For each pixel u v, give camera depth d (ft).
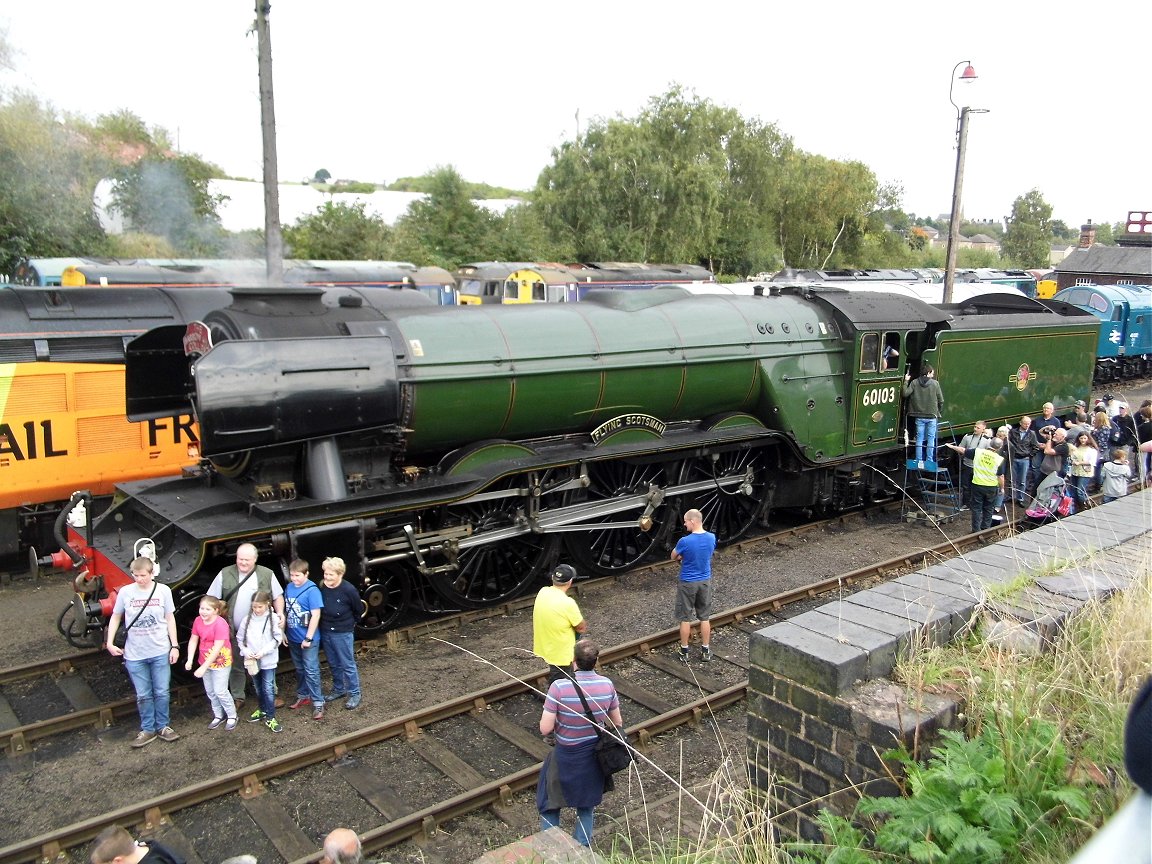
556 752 15.94
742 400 35.91
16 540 33.01
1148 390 81.35
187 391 27.07
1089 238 156.87
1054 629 13.66
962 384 44.19
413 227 134.31
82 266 53.93
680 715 21.93
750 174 158.20
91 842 17.16
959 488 42.37
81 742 21.07
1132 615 13.75
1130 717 4.68
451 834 17.70
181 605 23.18
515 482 29.48
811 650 12.05
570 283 87.97
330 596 22.22
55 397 33.12
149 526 25.18
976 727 11.78
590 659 15.97
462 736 21.31
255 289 25.23
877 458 42.37
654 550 35.63
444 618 28.32
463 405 28.09
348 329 26.30
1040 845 9.99
